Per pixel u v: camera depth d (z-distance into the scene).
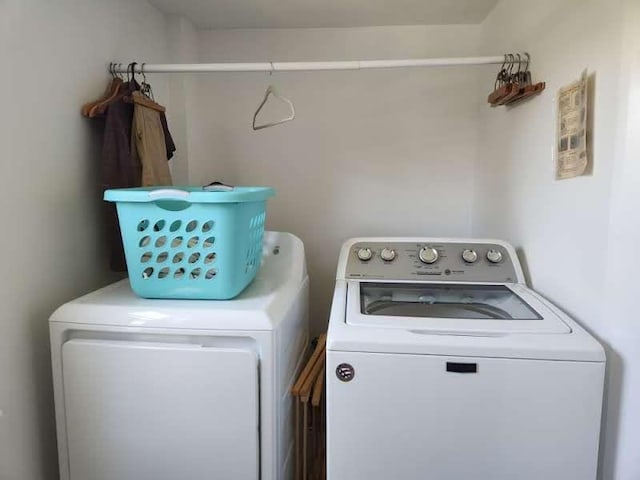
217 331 1.29
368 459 1.28
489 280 1.72
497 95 1.74
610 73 1.16
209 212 1.36
